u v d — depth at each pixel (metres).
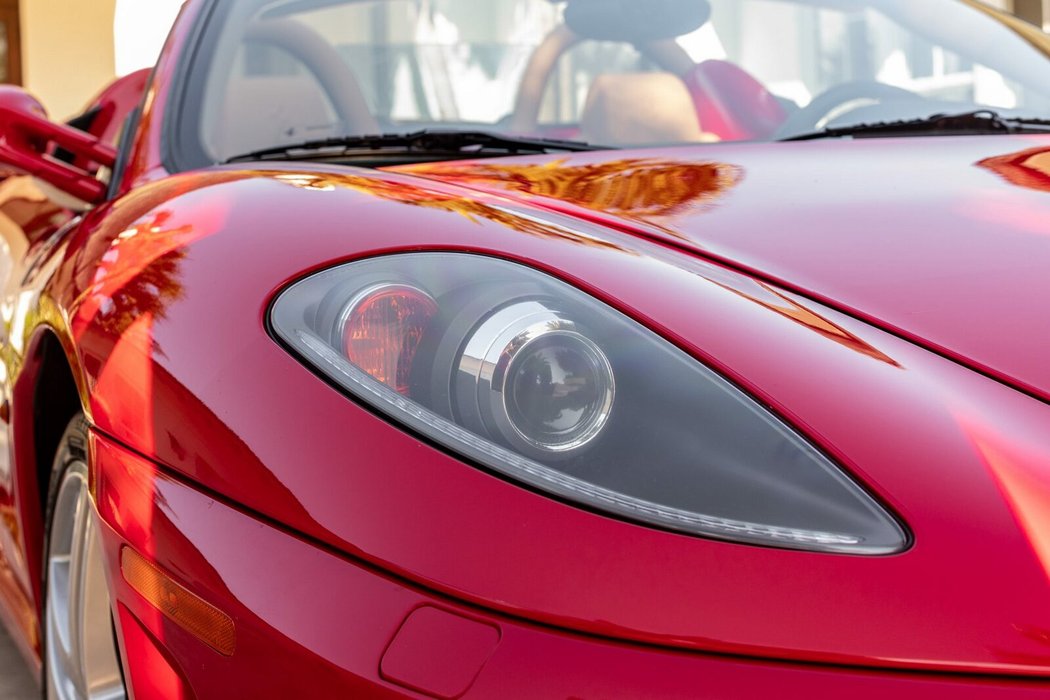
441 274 0.88
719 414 0.78
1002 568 0.69
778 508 0.73
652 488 0.74
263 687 0.76
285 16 1.75
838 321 0.89
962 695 0.66
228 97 1.64
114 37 7.45
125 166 1.69
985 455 0.76
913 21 1.78
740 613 0.69
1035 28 1.86
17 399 1.38
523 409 0.79
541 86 1.70
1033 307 0.91
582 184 1.19
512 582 0.71
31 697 1.83
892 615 0.68
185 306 0.94
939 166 1.24
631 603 0.70
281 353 0.85
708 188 1.16
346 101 1.67
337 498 0.77
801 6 1.76
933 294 0.93
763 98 1.65
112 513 0.90
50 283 1.28
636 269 0.91
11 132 1.67
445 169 1.31
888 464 0.75
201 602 0.80
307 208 1.01
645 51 1.71
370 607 0.73
